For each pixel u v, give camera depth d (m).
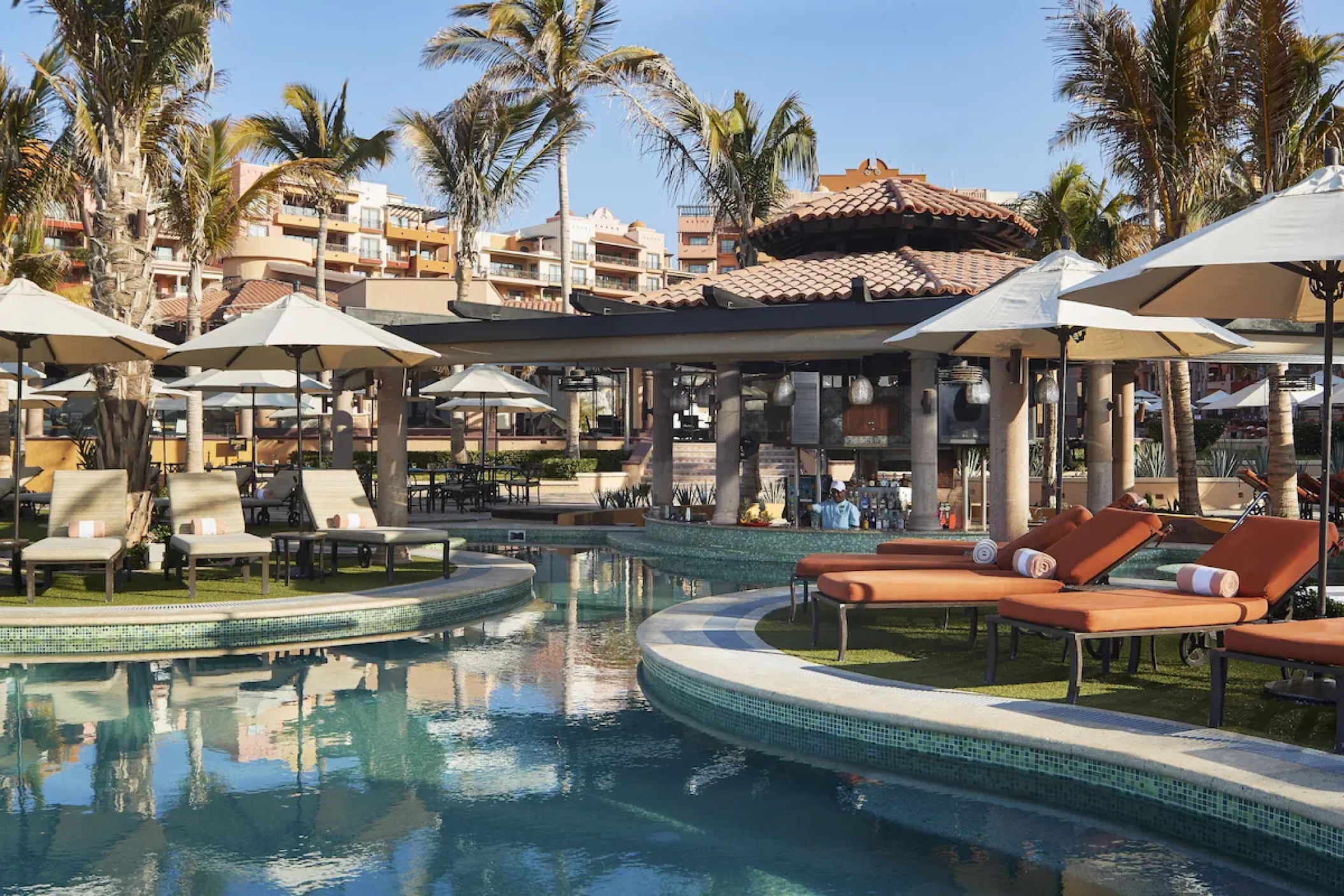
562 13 27.59
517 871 4.78
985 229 19.88
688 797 5.84
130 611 10.04
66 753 6.55
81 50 12.96
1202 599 7.32
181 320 35.62
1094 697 7.09
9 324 10.63
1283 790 4.96
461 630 10.95
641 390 42.03
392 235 81.56
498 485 26.25
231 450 31.58
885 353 19.25
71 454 26.72
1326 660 5.70
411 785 6.00
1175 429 19.17
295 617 10.45
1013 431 13.47
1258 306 8.22
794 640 9.20
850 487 17.75
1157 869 4.85
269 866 4.82
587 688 8.44
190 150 17.78
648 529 18.88
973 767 6.25
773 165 26.27
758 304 15.27
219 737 6.95
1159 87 17.28
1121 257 32.94
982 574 8.90
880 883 4.66
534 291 89.94
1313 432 27.33
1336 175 6.62
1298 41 16.80
